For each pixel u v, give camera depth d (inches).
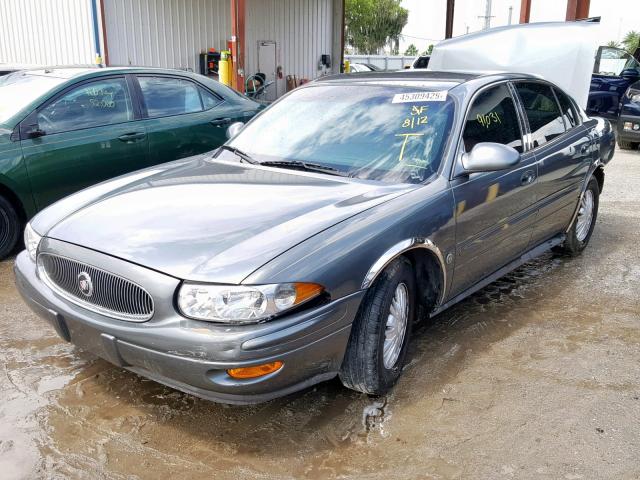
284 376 99.4
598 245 226.5
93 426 112.3
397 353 124.5
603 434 111.5
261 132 158.9
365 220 113.3
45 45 560.4
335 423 114.3
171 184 131.7
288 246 102.3
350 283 105.9
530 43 313.4
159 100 235.5
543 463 103.4
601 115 517.3
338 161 139.0
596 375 132.6
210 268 97.8
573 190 187.9
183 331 96.7
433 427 113.3
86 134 210.5
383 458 104.6
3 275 186.2
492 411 118.5
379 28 2137.1
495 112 153.1
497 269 161.0
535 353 142.3
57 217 124.8
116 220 115.0
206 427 112.7
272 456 104.9
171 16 559.2
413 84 153.0
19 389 123.8
